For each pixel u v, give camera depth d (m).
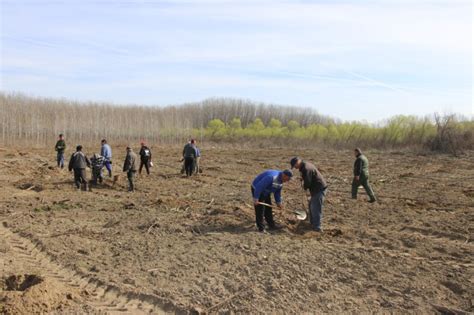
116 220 14.31
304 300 8.11
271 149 47.25
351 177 25.19
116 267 9.98
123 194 19.70
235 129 63.28
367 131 50.50
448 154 38.53
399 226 13.26
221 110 74.44
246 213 14.13
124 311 7.97
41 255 11.05
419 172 27.70
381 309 7.75
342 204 16.61
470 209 16.08
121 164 31.48
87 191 20.33
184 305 8.03
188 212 15.16
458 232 12.54
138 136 52.94
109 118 52.22
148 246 11.40
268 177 12.18
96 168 22.05
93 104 56.38
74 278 9.52
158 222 13.52
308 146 49.72
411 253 10.52
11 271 9.77
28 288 8.38
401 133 47.09
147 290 8.69
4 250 11.32
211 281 9.02
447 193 19.88
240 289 8.59
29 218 14.73
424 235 12.41
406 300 8.02
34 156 33.75
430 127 46.25
